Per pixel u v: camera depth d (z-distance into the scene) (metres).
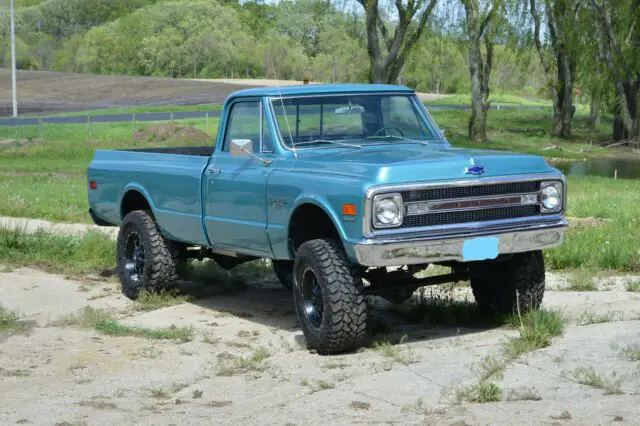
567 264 11.54
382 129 8.82
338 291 7.38
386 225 7.18
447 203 7.38
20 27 191.25
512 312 8.41
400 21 48.31
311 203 7.65
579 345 7.15
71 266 12.13
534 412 5.59
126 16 177.00
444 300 9.28
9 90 101.25
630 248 11.91
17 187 24.50
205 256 10.38
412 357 7.25
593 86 56.88
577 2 56.56
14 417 6.09
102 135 52.03
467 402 5.93
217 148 9.13
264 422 5.80
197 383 6.92
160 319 9.23
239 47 146.62
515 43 60.78
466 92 124.56
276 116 8.47
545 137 62.78
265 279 11.49
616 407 5.57
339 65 92.12
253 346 8.06
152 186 9.98
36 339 8.31
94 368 7.37
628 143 56.53
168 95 95.62
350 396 6.27
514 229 7.62
